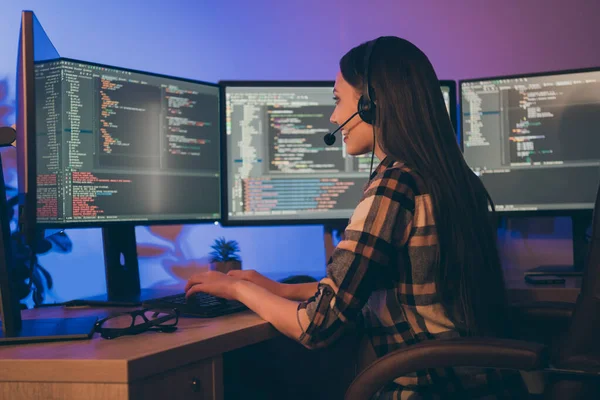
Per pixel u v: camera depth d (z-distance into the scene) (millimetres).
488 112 1713
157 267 1769
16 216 1599
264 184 1709
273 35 1912
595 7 1839
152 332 927
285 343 1623
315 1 1922
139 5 1786
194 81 1596
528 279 1448
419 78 988
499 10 1897
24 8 1656
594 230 818
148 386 773
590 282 805
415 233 922
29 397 754
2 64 1631
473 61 1909
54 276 1613
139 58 1785
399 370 825
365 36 1925
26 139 872
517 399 920
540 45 1877
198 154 1603
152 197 1487
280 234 1900
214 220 1646
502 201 1703
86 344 841
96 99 1372
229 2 1886
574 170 1654
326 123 1735
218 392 917
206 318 1050
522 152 1688
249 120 1701
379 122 998
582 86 1646
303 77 1923
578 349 792
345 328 941
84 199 1345
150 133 1486
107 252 1435
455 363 795
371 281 917
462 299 915
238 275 1207
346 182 1741
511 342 787
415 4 1920
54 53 1178
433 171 940
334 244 1861
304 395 1620
